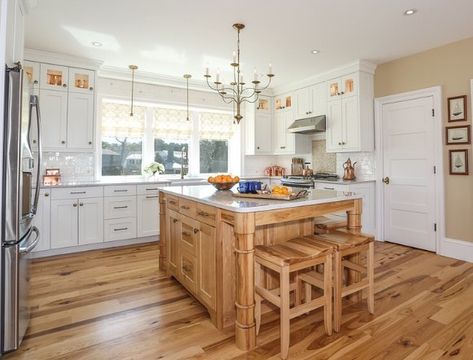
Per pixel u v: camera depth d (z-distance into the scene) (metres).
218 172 5.75
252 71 4.53
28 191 2.01
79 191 3.82
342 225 2.56
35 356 1.78
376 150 4.34
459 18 2.97
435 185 3.73
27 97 1.95
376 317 2.19
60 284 2.82
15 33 2.01
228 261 2.06
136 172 4.93
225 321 2.06
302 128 4.73
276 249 1.94
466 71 3.43
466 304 2.37
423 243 3.88
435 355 1.76
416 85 3.88
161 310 2.33
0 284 1.74
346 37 3.38
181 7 2.74
